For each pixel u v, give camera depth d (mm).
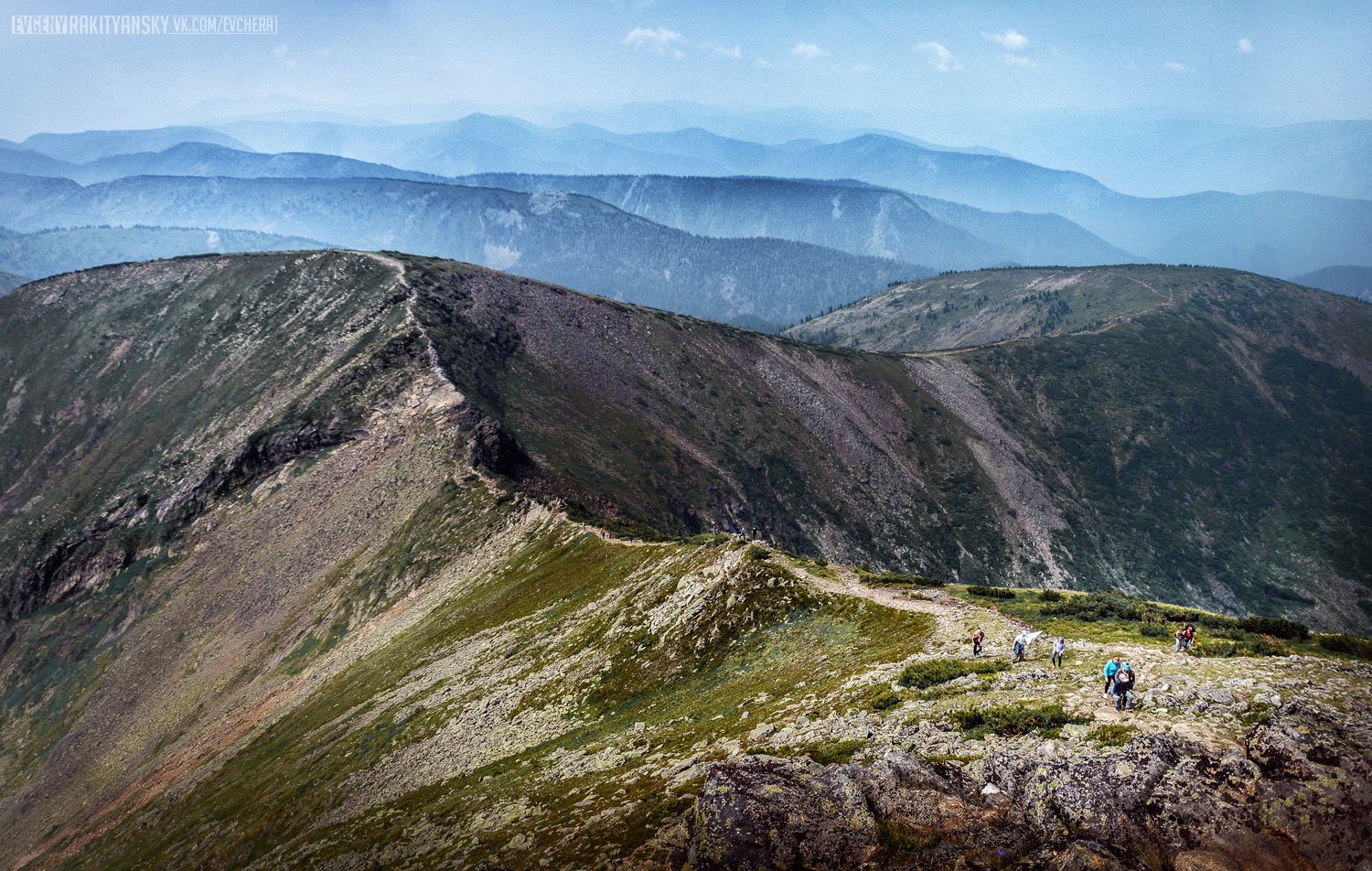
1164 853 19953
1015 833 21812
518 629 71188
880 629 44219
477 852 35219
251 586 113688
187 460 143500
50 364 193750
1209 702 25453
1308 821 19219
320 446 134375
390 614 94312
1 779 99750
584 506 108500
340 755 64062
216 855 59625
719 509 160875
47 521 145000
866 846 22531
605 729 46656
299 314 182875
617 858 27875
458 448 118312
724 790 25250
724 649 49938
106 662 111562
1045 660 33875
